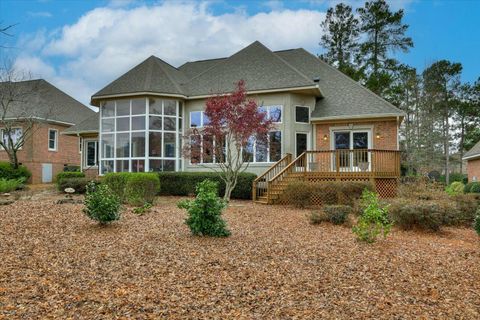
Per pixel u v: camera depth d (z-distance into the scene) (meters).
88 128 23.27
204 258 6.40
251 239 8.02
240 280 5.39
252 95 18.41
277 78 18.45
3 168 22.69
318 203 14.12
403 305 4.71
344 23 36.09
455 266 6.59
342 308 4.53
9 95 24.33
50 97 29.67
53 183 25.66
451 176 35.66
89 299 4.50
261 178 16.11
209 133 14.29
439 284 5.60
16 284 4.88
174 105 19.31
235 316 4.16
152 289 4.89
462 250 7.88
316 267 6.18
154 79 19.53
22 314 4.02
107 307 4.28
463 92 37.75
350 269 6.14
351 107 18.11
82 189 17.00
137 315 4.09
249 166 18.06
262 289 5.07
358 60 35.06
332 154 16.95
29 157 25.36
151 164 18.61
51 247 6.67
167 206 13.07
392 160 16.03
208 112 13.94
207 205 7.99
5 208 10.05
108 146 19.52
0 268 5.44
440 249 7.90
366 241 8.20
